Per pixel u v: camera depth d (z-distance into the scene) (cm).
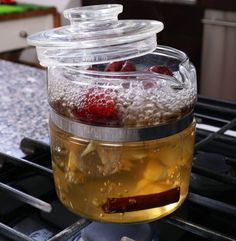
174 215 43
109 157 38
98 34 40
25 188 51
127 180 39
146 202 40
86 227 42
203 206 45
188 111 41
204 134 61
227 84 205
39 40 40
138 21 45
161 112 39
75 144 39
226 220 45
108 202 39
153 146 38
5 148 60
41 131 67
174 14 211
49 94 43
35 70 103
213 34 200
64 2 237
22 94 85
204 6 198
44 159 57
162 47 45
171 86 39
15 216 47
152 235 42
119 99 38
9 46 197
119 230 42
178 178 41
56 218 46
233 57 197
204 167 52
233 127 62
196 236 43
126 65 41
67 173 41
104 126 38
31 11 202
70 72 40
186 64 43
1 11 193
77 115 39
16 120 72
